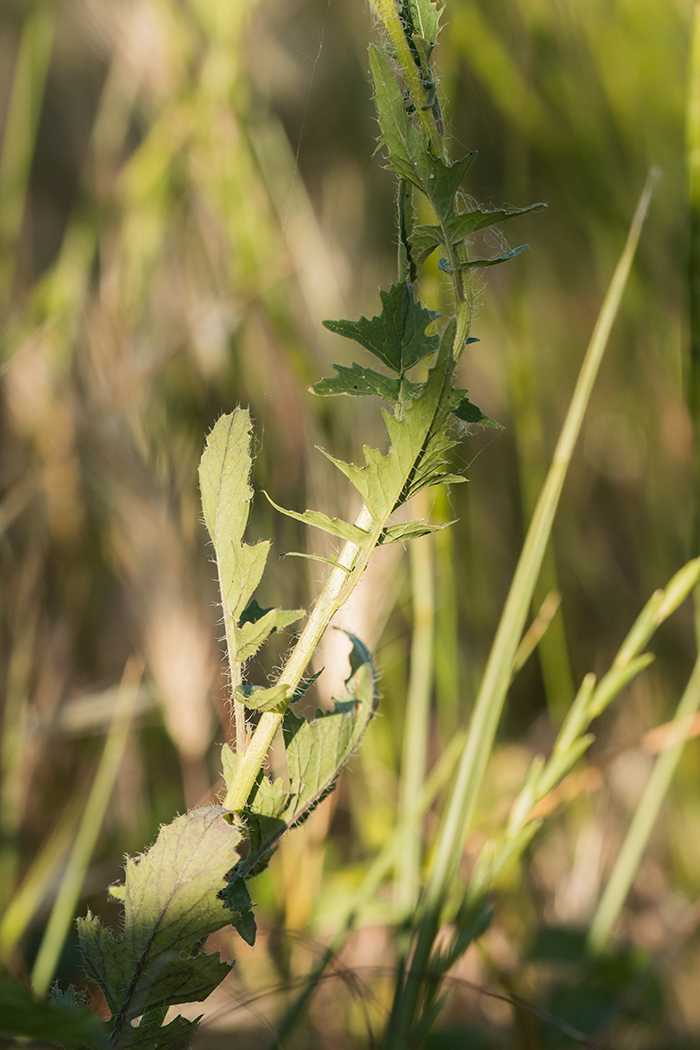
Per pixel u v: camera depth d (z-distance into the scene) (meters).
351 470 0.94
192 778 2.26
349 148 3.15
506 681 1.26
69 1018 0.88
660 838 2.75
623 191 2.87
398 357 0.95
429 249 0.94
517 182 2.75
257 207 2.63
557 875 2.52
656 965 1.89
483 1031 1.94
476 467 3.02
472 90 2.66
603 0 2.88
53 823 2.51
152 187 2.80
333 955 1.51
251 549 0.95
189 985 0.95
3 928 1.83
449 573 1.86
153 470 2.30
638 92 2.89
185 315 2.64
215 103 2.62
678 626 2.95
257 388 2.43
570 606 3.11
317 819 2.09
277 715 0.95
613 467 3.21
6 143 2.98
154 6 2.74
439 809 2.37
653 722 2.89
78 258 2.79
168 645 2.21
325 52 3.17
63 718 2.32
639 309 2.90
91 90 3.84
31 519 2.60
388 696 2.52
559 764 1.24
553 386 3.20
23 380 2.49
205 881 0.94
